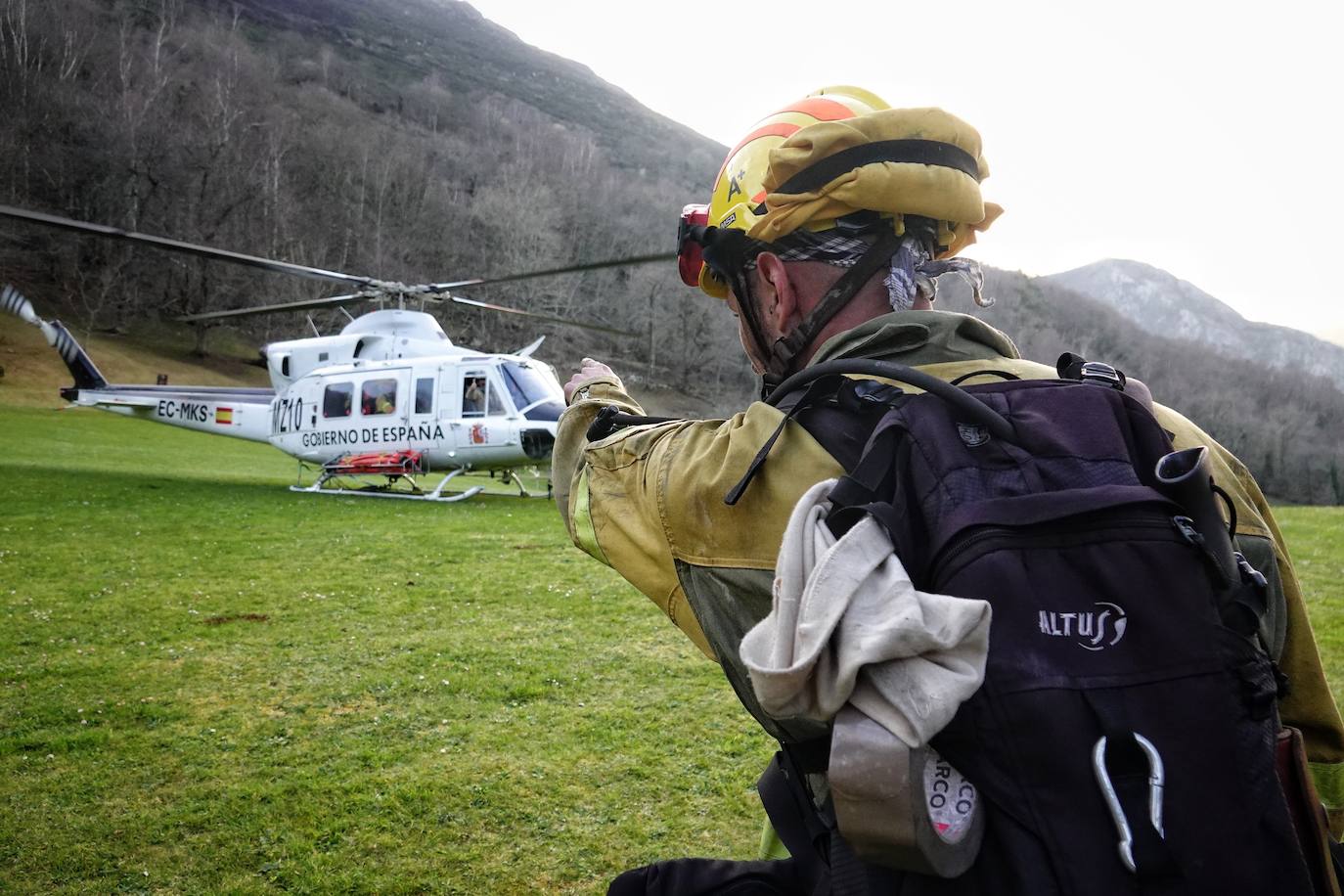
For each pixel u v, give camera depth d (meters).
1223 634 0.71
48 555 8.23
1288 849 0.68
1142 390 0.98
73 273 60.94
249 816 3.31
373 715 4.37
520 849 3.11
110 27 85.81
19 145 63.47
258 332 63.97
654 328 78.00
